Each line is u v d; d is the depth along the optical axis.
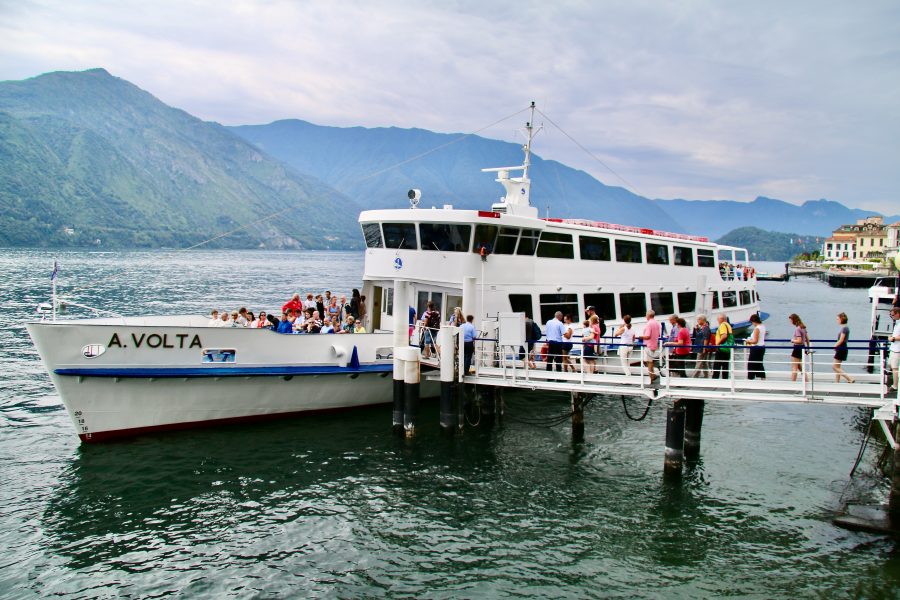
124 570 14.76
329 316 27.25
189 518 17.12
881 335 35.41
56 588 14.03
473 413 24.42
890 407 17.36
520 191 29.52
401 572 14.84
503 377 22.52
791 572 15.10
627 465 21.14
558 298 28.70
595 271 30.67
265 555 15.47
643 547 16.09
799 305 88.75
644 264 34.12
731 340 22.30
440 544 16.05
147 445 21.44
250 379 22.61
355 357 24.25
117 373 20.47
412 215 25.84
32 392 30.23
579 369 24.92
